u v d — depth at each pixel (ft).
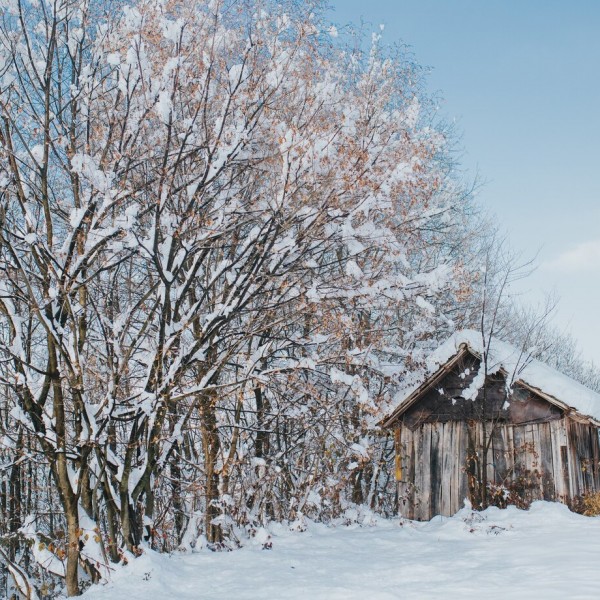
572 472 44.88
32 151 34.06
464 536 37.45
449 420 50.52
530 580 25.29
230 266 36.06
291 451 49.21
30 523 34.42
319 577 28.94
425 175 44.09
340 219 37.35
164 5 34.42
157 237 33.04
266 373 36.94
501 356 48.14
